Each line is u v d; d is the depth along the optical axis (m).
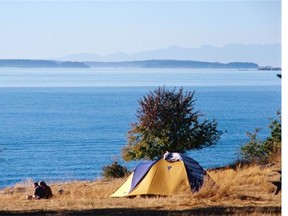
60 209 35.47
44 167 157.50
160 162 43.94
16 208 36.25
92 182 56.69
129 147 73.94
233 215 32.22
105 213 33.66
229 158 155.25
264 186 43.44
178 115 72.44
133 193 43.09
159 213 33.47
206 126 73.62
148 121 72.56
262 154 64.56
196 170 43.53
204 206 36.12
